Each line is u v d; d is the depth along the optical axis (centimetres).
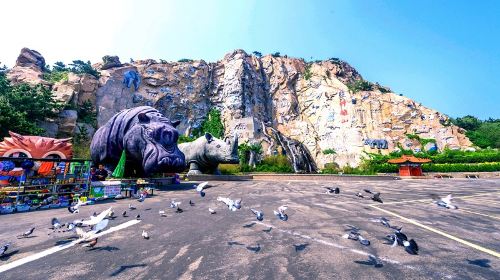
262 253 504
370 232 670
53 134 4281
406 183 3048
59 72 6319
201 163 3453
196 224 752
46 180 1091
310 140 8562
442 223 785
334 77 10075
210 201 1264
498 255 500
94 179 1530
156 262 455
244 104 8406
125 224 747
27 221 801
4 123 2823
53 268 428
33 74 5497
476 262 462
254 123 7569
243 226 729
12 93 3816
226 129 7975
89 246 530
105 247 539
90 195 1254
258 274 405
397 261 465
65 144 2086
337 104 8956
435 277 397
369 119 8431
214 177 3284
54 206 1083
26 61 5906
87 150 4175
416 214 935
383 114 8569
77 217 866
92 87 5781
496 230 702
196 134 7788
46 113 4128
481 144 7731
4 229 698
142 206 1098
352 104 8700
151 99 7206
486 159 6041
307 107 9656
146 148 1853
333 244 564
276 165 6250
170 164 1802
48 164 1106
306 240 593
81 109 5284
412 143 7856
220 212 955
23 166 1029
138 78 7119
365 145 7981
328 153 8081
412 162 5194
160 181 2120
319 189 2011
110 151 2031
